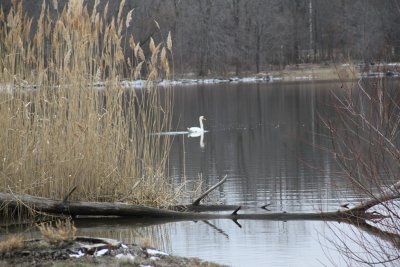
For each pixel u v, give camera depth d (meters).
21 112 16.20
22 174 15.91
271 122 38.09
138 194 16.58
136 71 16.73
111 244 10.73
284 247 12.66
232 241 13.23
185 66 77.06
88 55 16.64
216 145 28.89
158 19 62.84
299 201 16.50
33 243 10.68
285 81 72.62
